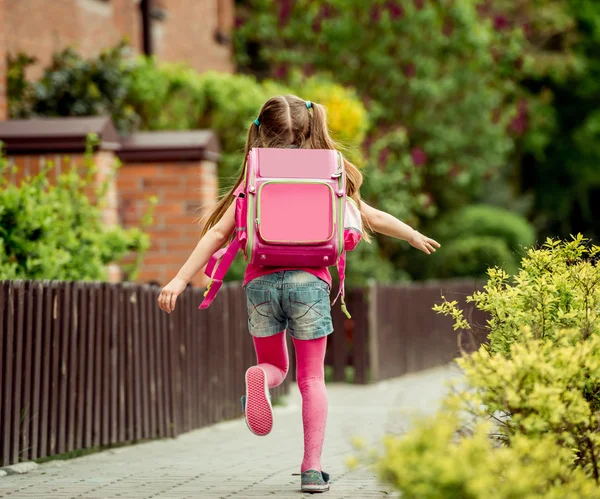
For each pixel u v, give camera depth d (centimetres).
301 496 779
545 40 4600
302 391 811
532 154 5091
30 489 834
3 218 1163
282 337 822
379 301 2292
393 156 3212
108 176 1497
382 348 2292
